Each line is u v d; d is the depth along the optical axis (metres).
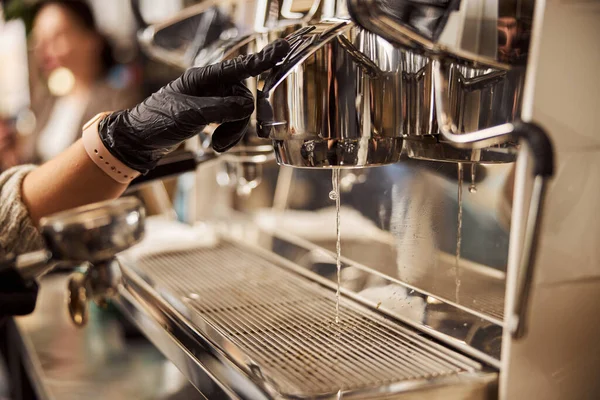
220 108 0.58
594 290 0.53
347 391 0.49
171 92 0.61
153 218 1.26
